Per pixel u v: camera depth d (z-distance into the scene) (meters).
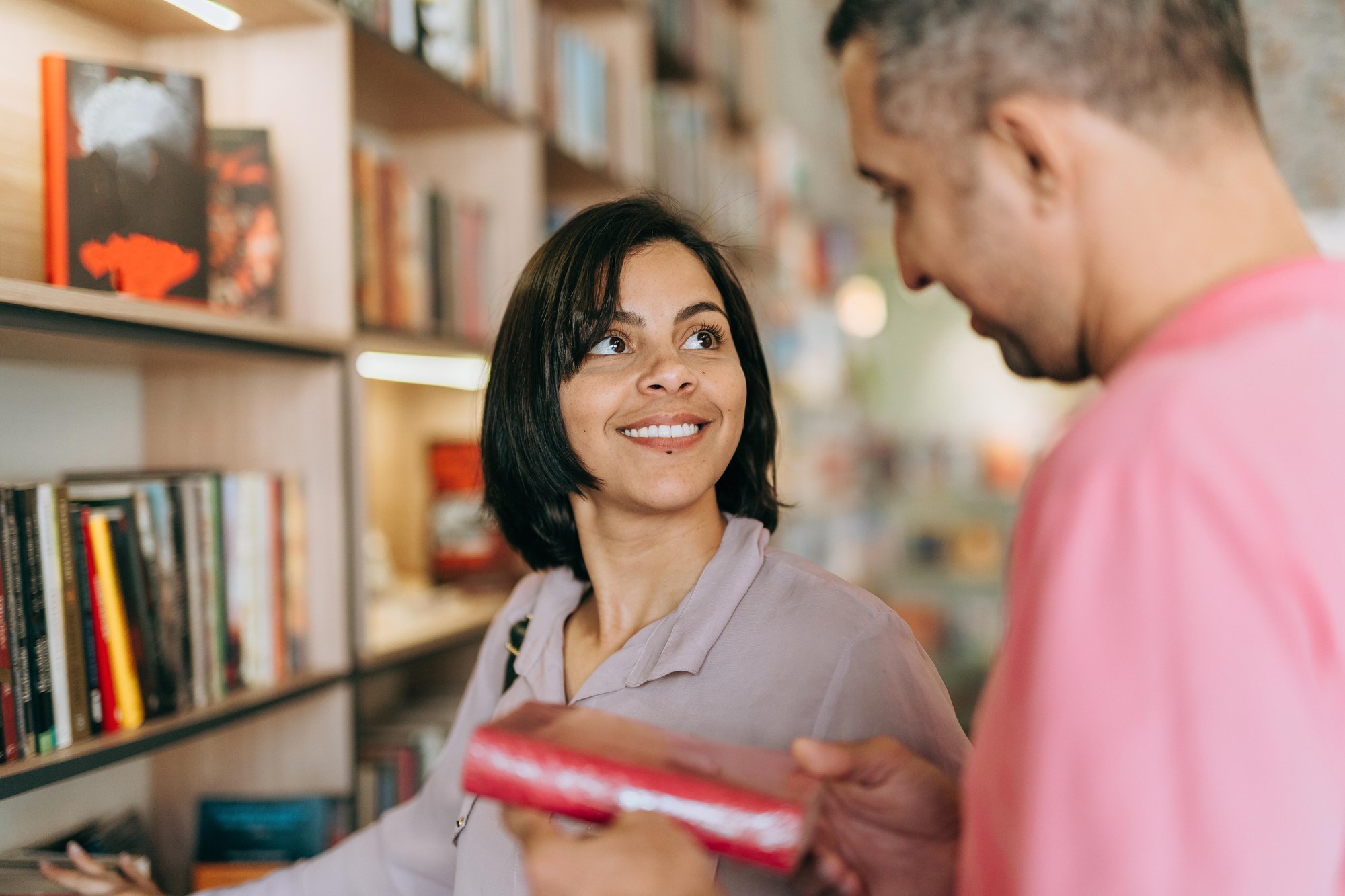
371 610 1.92
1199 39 0.56
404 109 1.95
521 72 2.12
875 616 0.92
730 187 3.45
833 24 0.67
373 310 1.66
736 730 0.91
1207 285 0.55
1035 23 0.57
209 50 1.54
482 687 1.24
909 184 0.64
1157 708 0.46
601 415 0.99
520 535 1.17
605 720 0.73
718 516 1.08
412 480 2.27
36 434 1.41
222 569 1.37
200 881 1.44
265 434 1.55
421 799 1.21
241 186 1.45
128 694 1.19
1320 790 0.45
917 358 5.53
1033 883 0.48
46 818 1.38
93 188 1.17
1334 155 3.14
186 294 1.27
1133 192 0.56
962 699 3.87
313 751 1.54
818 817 0.72
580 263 1.01
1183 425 0.49
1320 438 0.48
